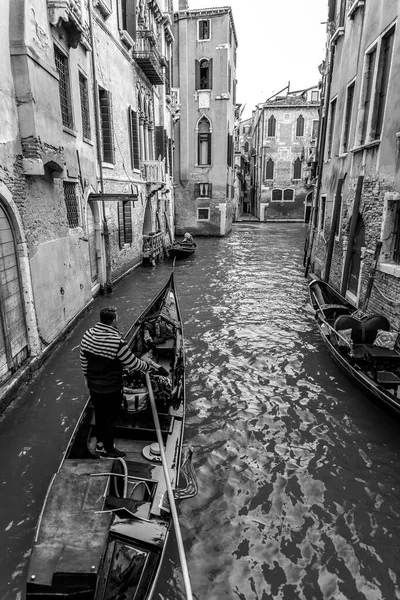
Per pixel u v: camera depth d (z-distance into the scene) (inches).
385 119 304.8
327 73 521.0
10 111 233.5
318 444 211.3
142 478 148.1
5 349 234.7
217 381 274.5
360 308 348.2
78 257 368.8
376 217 321.4
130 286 527.2
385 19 312.8
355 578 142.5
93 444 170.1
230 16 1015.6
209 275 614.9
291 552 151.7
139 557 119.1
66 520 120.0
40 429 215.5
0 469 187.6
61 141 294.7
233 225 1470.2
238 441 213.6
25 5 233.3
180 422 188.9
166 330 275.0
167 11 845.8
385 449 207.5
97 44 441.7
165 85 844.6
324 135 538.6
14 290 247.3
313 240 602.2
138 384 200.8
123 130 547.5
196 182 1106.1
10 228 241.8
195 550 151.1
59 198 319.9
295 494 178.9
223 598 134.9
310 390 261.9
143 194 664.4
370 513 169.0
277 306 450.3
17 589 134.8
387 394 211.6
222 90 1042.1
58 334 309.6
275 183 1598.2
